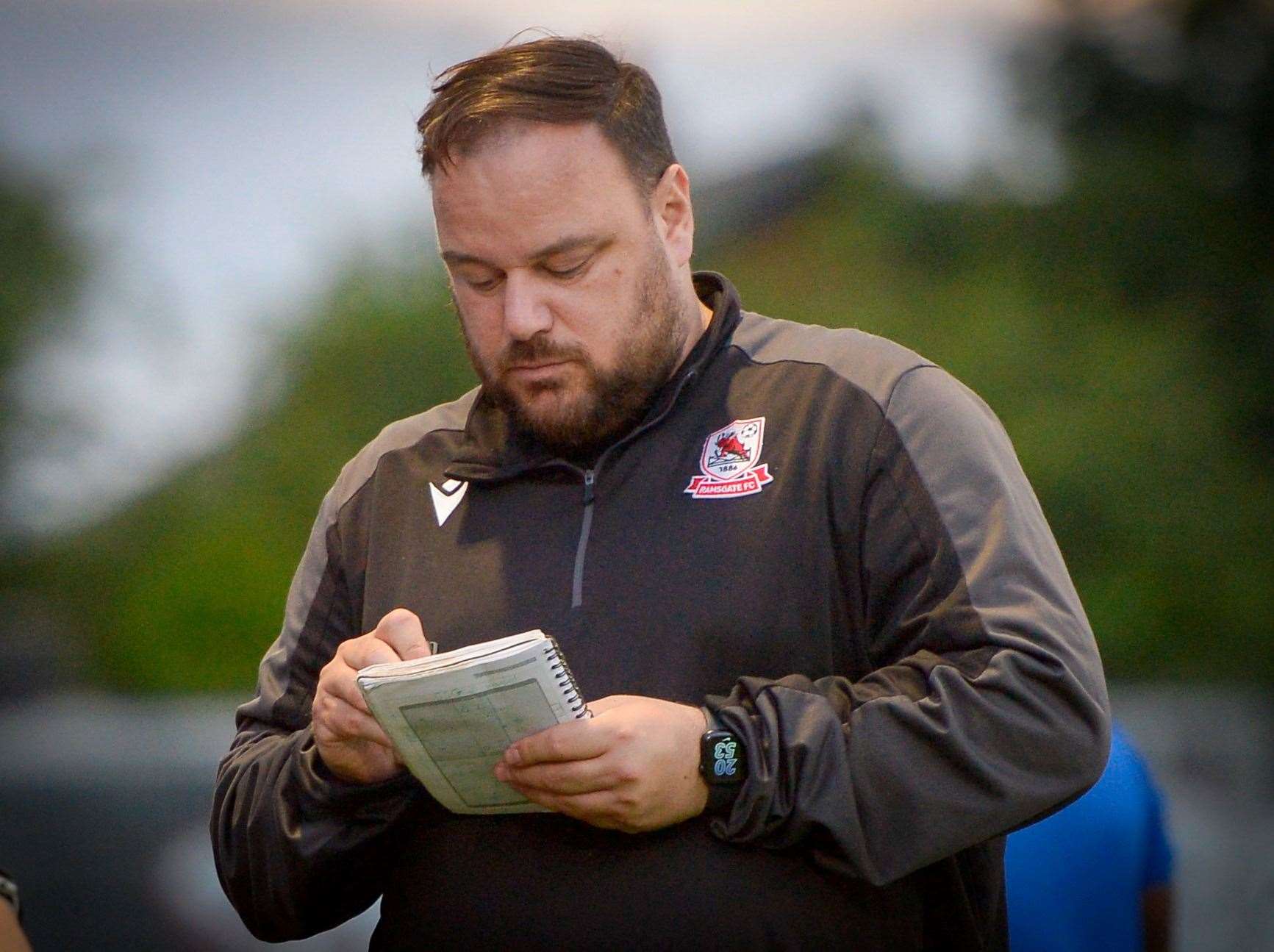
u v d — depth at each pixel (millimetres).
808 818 6680
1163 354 59344
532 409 7527
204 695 66812
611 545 7492
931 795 6676
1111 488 56500
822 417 7492
